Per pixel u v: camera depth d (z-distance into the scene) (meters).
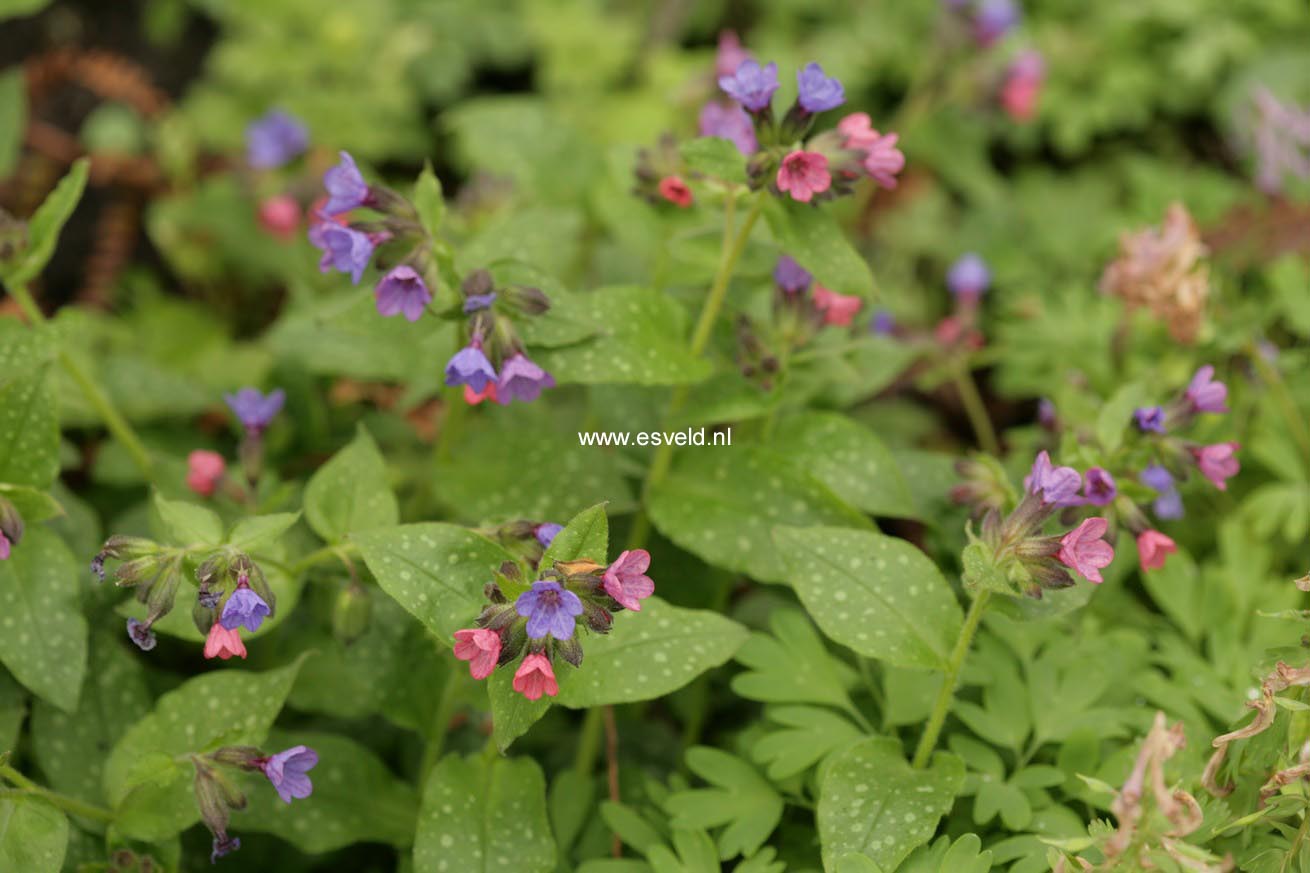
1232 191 0.90
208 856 0.68
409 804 0.67
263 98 0.98
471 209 0.81
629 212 0.75
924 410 0.85
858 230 0.92
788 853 0.66
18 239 0.67
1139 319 0.77
